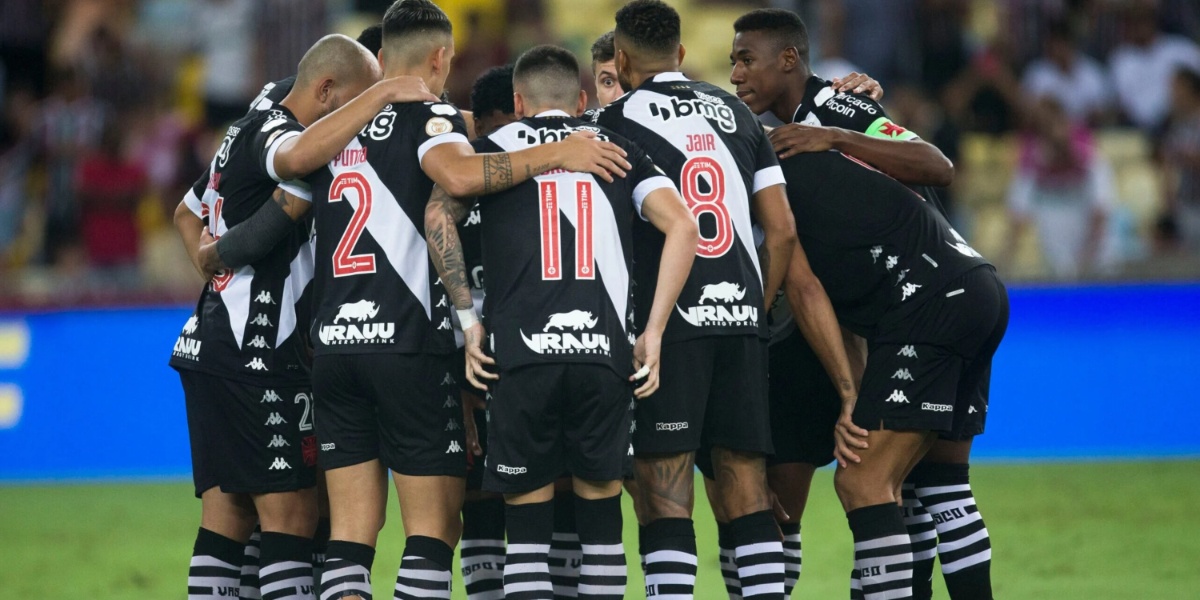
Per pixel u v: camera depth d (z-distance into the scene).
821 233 14.99
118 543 23.80
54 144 39.22
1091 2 41.44
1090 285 32.09
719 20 44.50
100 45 41.91
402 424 13.80
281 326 14.86
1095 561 20.41
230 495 15.11
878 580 14.34
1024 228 37.66
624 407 13.56
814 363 16.05
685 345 13.94
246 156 14.70
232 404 14.66
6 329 31.88
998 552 21.30
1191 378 32.06
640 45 14.66
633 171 13.88
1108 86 41.12
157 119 40.59
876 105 15.62
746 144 14.58
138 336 32.22
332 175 14.05
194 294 32.50
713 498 15.57
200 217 16.31
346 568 13.77
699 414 14.02
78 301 32.12
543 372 13.23
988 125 39.06
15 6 42.38
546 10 43.84
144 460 31.95
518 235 13.48
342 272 13.84
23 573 21.16
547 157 13.45
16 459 31.73
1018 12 40.91
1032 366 31.89
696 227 13.59
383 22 14.73
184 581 20.52
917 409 14.41
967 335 14.54
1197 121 39.16
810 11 41.75
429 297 13.84
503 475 13.47
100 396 32.00
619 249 13.62
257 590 16.03
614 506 13.69
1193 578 19.05
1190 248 35.81
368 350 13.65
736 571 15.58
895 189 14.95
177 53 42.59
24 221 38.91
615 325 13.48
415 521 13.91
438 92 14.63
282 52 42.38
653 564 13.93
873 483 14.56
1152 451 31.94
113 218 38.03
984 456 31.83
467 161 13.36
